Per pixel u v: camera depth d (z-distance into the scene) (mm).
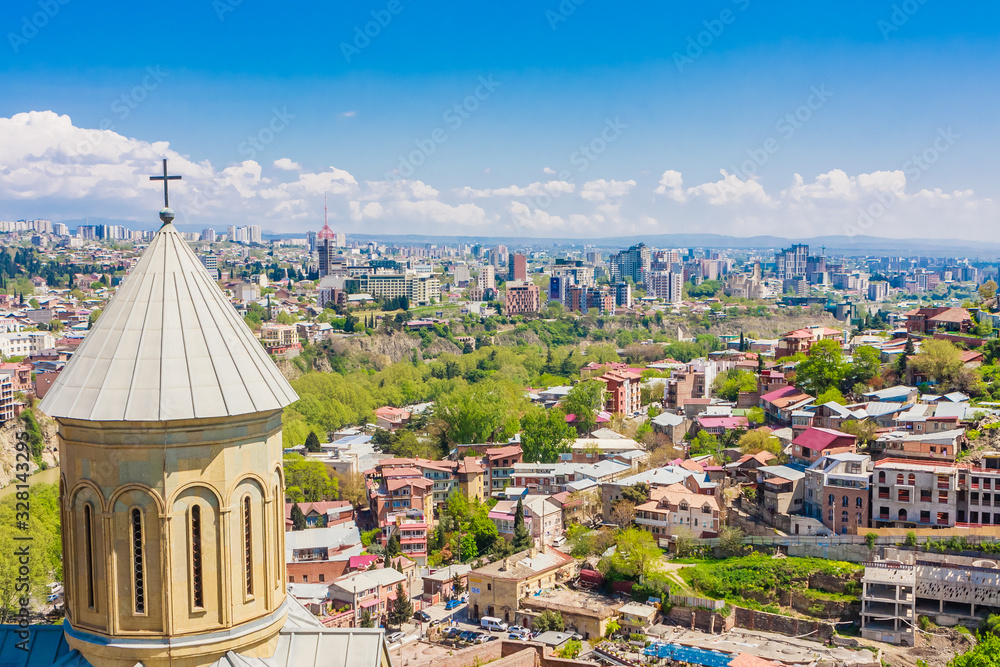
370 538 161750
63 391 28266
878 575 120500
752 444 176500
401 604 130625
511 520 163125
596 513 167750
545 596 133375
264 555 30125
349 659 30188
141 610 28391
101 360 28594
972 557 125312
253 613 29750
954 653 111812
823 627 120500
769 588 128250
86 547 28656
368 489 188125
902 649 114438
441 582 141125
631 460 188000
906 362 197875
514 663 87375
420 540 157625
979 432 149000
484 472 192375
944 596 119562
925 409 165625
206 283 30938
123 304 29625
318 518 169875
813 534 138625
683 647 114375
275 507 30750
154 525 28125
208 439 28484
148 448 27922
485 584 132375
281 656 30188
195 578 28688
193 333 29438
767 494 147250
